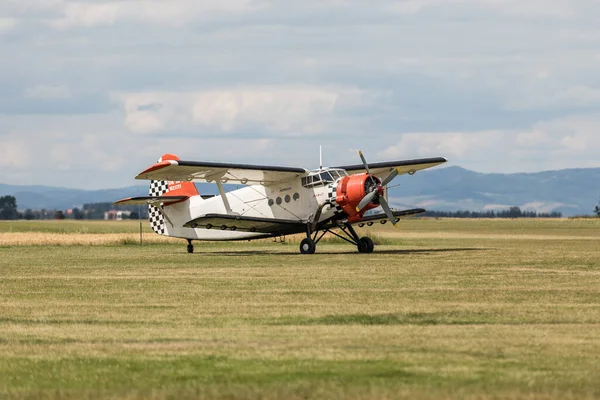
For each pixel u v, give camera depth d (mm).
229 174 82438
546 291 45156
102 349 28266
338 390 22422
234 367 25312
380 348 27922
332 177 84062
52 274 58906
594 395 21766
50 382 23859
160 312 37656
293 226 85250
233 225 85250
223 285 49656
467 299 41750
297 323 34000
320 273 57812
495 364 25359
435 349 27656
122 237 130750
